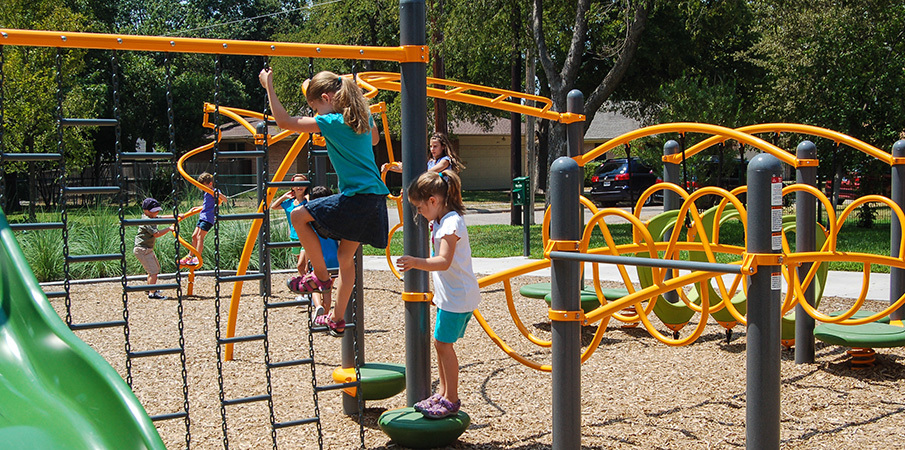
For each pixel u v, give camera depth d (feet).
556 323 10.58
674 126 17.24
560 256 10.36
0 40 9.77
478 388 16.60
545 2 52.19
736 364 18.42
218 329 10.85
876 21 54.75
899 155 18.62
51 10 74.28
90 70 118.21
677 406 15.10
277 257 39.32
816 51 51.67
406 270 12.62
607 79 51.01
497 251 44.27
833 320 16.97
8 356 8.54
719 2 50.21
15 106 64.64
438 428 12.29
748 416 9.47
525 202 41.29
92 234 38.17
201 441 13.20
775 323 9.33
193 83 131.44
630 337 21.93
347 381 13.71
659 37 70.54
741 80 79.82
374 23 99.55
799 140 52.85
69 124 10.03
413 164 12.85
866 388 16.47
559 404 10.57
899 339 17.07
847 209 16.34
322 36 103.35
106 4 130.52
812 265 18.02
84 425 6.98
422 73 12.74
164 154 10.50
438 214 12.26
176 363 19.17
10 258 9.41
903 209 18.85
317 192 22.12
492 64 73.82
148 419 6.50
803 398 15.75
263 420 14.40
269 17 184.65
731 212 22.76
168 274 34.76
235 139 120.37
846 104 49.70
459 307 12.44
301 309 26.96
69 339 7.80
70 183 102.53
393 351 20.39
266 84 11.36
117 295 30.89
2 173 9.93
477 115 101.86
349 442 13.09
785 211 56.34
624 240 49.06
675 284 12.34
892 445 12.84
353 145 11.51
